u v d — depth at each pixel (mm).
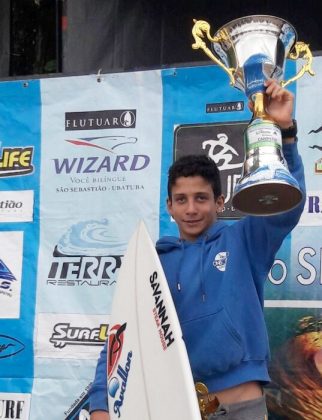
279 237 2500
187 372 2260
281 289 3529
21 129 3949
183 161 2643
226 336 2451
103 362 2682
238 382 2453
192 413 2205
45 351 3791
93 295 3768
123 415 2475
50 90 3926
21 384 3803
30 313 3830
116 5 4426
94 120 3859
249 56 2502
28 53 4891
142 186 3766
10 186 3934
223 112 3699
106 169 3820
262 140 2381
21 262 3873
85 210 3830
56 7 4660
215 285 2516
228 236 2590
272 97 2434
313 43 4285
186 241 2662
